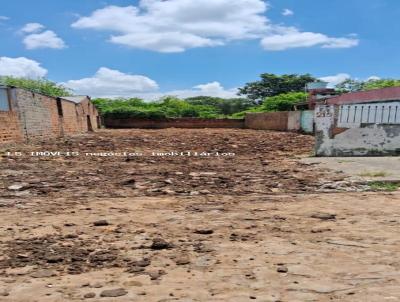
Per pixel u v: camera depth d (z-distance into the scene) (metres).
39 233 4.63
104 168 10.98
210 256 3.84
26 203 6.31
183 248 4.09
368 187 7.78
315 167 10.80
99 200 6.59
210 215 5.53
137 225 5.00
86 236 4.52
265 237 4.47
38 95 21.00
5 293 3.02
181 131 35.31
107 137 25.47
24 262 3.69
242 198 6.80
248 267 3.54
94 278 3.31
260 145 20.08
